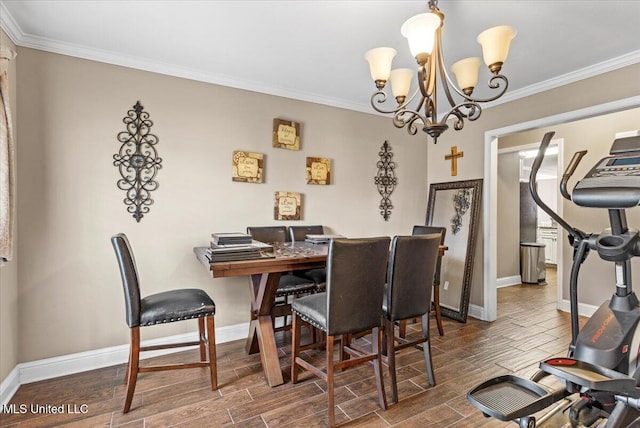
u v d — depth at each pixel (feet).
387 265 6.73
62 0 6.04
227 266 5.91
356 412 6.22
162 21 6.72
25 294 7.30
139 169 8.46
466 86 5.70
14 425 5.85
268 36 7.28
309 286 8.82
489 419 6.05
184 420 5.96
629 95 8.20
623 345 4.81
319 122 11.23
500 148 16.01
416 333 10.40
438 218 13.20
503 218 17.29
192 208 9.12
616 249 4.89
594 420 4.98
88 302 7.95
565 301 12.82
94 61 7.96
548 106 9.89
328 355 5.88
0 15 6.31
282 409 6.28
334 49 7.87
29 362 7.32
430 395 6.81
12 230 6.10
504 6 6.14
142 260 8.54
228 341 9.57
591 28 6.88
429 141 13.91
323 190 11.34
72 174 7.77
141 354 8.59
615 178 4.80
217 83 9.44
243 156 9.76
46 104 7.48
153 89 8.62
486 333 10.33
